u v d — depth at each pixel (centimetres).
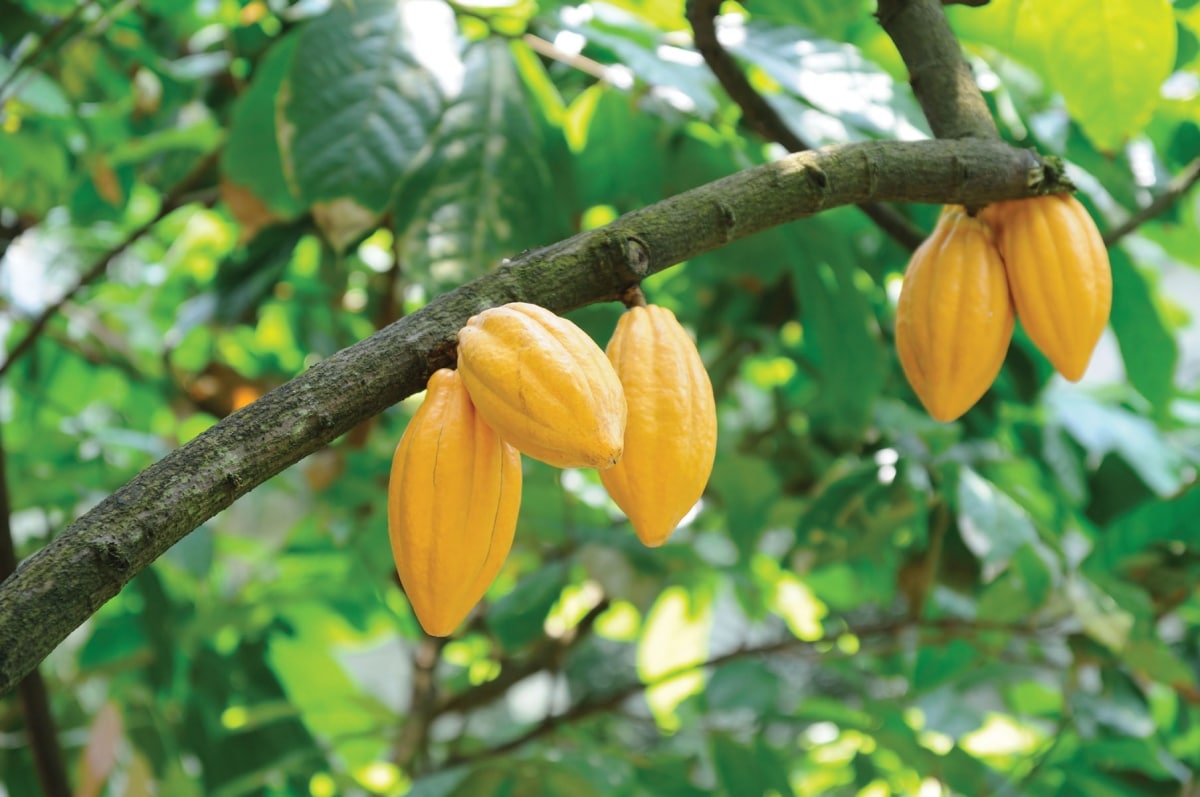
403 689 706
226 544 395
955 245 192
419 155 229
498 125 234
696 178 288
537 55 277
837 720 317
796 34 237
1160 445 328
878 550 311
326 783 371
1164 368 284
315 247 388
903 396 349
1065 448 331
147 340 386
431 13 235
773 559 403
